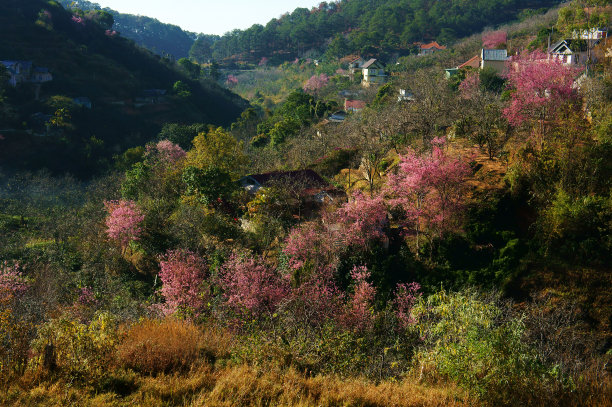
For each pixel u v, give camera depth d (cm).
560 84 3019
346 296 2464
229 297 2267
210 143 4841
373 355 1353
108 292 2902
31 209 6050
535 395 964
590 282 2248
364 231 2744
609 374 1266
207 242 3356
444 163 2783
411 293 2469
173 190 4566
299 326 1420
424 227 2870
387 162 3878
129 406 879
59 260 3694
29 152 8306
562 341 1745
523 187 2822
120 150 9456
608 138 2711
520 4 18888
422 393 1030
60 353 995
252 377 1015
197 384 979
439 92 4975
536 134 3133
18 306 1744
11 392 878
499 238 2647
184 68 14875
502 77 6238
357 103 8769
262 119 9738
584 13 6575
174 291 2445
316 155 5181
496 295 2270
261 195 3634
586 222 2409
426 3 19950
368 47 15950
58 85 10725
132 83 12069
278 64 19950
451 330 1170
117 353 1063
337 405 952
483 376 998
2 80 9388
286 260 2762
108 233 3838
